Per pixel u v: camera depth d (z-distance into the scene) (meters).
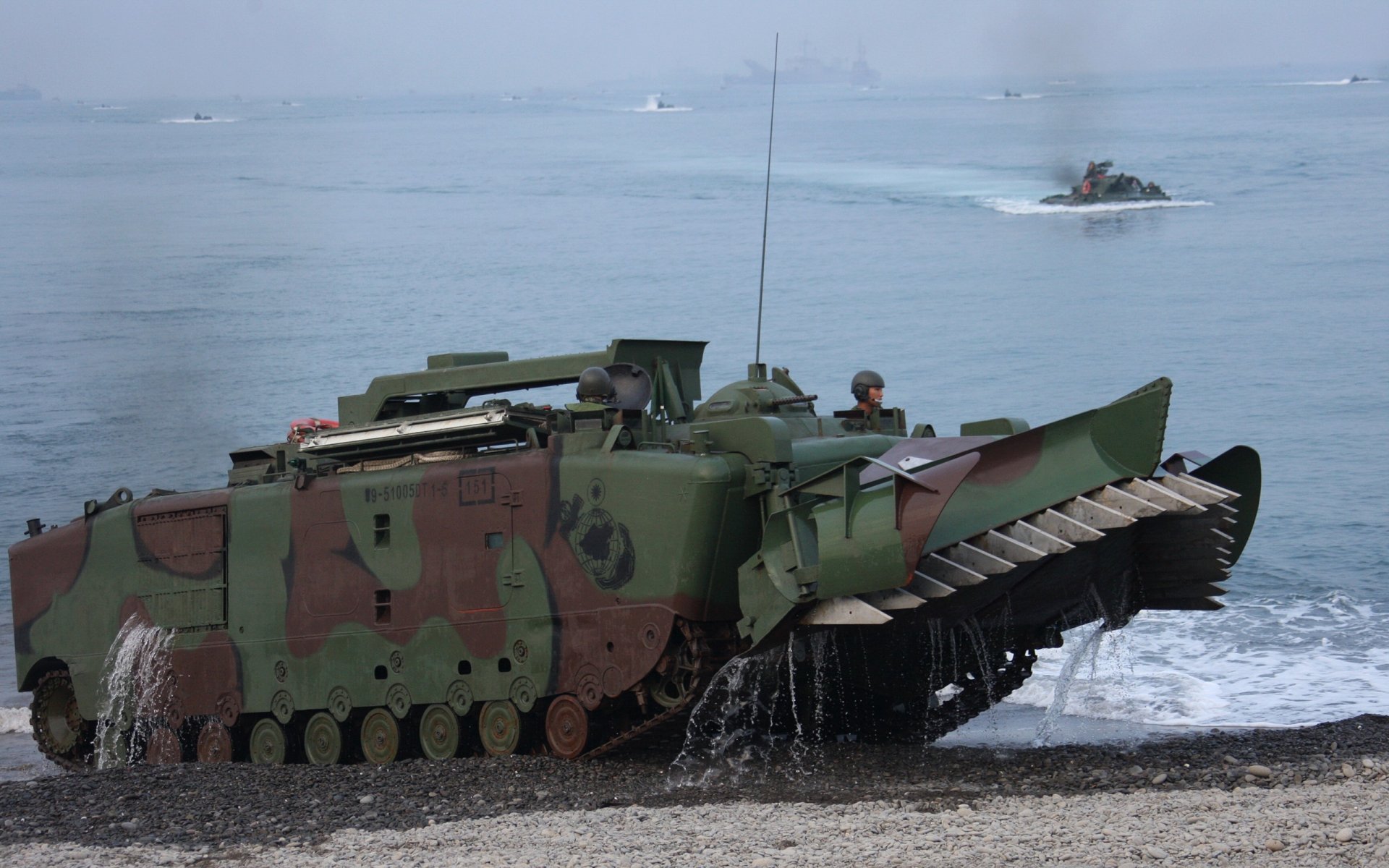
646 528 18.89
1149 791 16.94
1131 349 58.00
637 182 141.12
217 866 15.41
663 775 18.97
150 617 23.94
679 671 19.08
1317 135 172.25
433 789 18.59
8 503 43.75
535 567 19.97
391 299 73.44
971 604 18.64
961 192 123.81
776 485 18.72
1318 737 19.73
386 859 15.16
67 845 16.67
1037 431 17.91
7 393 57.59
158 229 109.62
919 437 22.45
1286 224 93.38
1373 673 26.88
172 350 63.53
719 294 72.62
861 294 72.25
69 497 44.22
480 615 20.47
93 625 24.64
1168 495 17.09
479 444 21.08
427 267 85.38
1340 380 51.91
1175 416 47.75
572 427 20.17
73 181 156.75
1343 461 42.19
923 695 21.27
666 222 105.69
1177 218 99.56
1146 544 19.59
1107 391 50.25
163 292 79.50
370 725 21.72
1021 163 152.88
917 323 64.44
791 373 53.75
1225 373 53.59
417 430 21.16
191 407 53.50
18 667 25.50
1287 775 17.67
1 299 79.06
